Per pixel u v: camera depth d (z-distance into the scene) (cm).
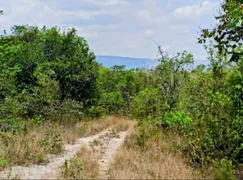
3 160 1073
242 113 1029
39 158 1163
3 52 2558
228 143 1021
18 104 1994
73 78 2723
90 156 1222
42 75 2327
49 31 2800
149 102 1819
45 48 2792
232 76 1062
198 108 1129
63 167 1027
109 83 3859
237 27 888
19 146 1232
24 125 1716
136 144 1427
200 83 1202
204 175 956
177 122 1548
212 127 1034
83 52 2917
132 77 3684
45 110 2178
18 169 1052
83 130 2084
